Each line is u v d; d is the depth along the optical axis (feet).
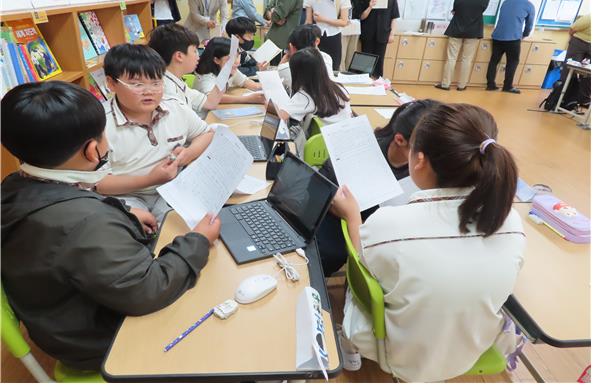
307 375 2.56
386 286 3.32
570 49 17.44
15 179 2.93
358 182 4.32
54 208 2.70
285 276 3.34
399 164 4.75
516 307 3.30
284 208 4.14
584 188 10.85
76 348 3.04
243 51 11.96
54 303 2.90
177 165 5.05
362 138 4.49
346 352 5.01
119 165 5.11
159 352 2.61
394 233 3.13
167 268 3.01
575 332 3.05
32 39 6.42
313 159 5.99
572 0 21.03
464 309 3.05
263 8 18.33
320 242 5.32
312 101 7.36
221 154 4.16
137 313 2.87
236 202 4.42
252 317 2.92
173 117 5.42
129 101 4.84
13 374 4.80
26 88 2.79
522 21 19.61
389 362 3.59
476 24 19.51
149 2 12.20
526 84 22.03
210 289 3.17
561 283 3.58
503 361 3.76
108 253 2.71
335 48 13.98
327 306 3.10
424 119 3.20
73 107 2.79
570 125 16.01
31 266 2.72
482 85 22.11
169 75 6.80
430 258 3.00
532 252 4.00
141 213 4.37
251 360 2.59
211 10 14.82
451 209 3.06
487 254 3.02
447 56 21.01
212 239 3.56
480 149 2.84
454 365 3.42
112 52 4.67
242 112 7.79
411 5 21.02
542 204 4.56
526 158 12.72
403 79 21.98
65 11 6.64
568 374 5.40
